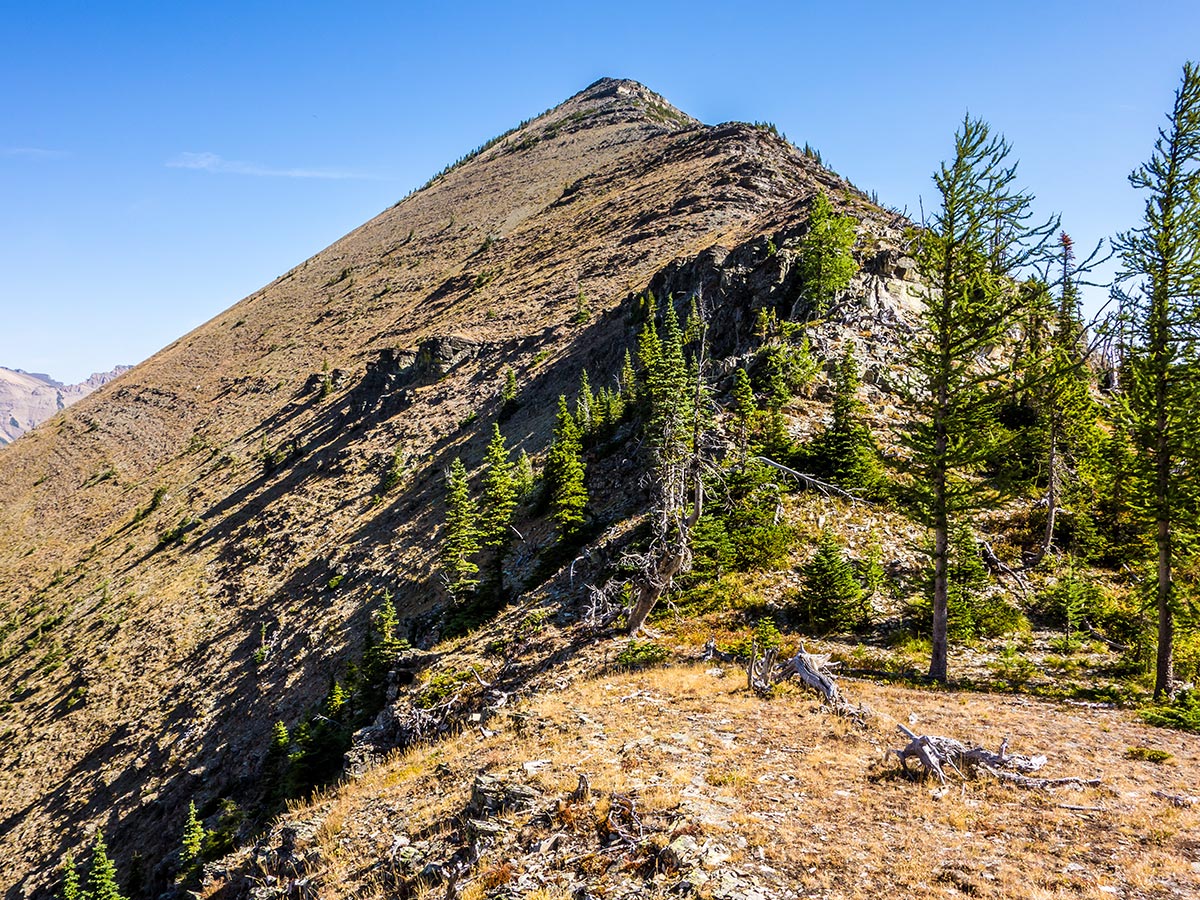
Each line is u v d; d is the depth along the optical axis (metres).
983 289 22.62
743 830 11.25
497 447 54.44
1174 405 21.08
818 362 47.06
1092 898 8.99
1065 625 27.41
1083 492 34.66
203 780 49.69
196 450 150.38
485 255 186.50
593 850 11.44
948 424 23.08
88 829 52.06
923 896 9.25
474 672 27.44
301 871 14.77
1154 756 14.25
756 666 20.38
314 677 54.31
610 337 87.75
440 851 13.05
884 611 27.80
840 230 54.09
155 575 99.31
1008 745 15.23
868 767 13.93
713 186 147.62
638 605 26.31
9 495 163.50
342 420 121.44
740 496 34.44
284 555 85.50
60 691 77.44
